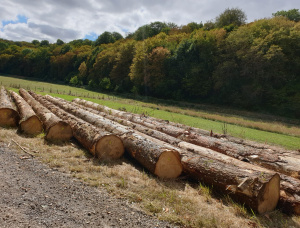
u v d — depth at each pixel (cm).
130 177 521
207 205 429
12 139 698
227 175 455
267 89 3216
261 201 403
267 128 1850
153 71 4278
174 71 4147
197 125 1672
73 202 387
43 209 354
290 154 616
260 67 3212
